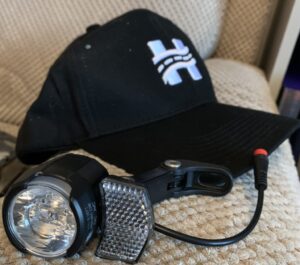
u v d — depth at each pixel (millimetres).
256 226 384
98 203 336
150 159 462
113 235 344
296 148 861
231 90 705
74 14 778
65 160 342
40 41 775
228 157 467
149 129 547
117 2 772
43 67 758
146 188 337
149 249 353
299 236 387
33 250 340
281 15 876
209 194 420
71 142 513
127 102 550
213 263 341
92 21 776
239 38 888
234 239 357
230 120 572
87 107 519
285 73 844
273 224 392
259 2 839
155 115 572
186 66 656
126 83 557
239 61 900
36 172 321
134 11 647
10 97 776
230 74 760
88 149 489
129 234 342
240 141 505
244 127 545
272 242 370
